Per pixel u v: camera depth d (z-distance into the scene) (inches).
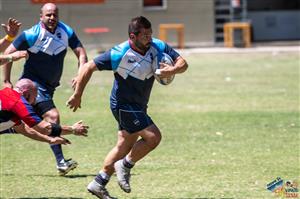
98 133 1386.6
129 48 808.3
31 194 908.0
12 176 1016.2
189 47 3348.9
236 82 2236.7
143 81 818.8
